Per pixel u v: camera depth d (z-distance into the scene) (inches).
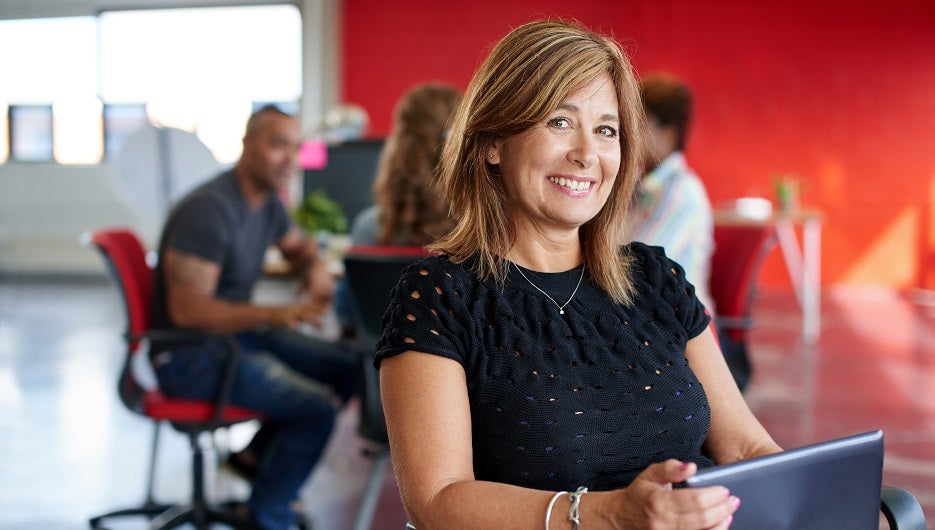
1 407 184.2
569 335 51.9
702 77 383.2
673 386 52.6
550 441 49.3
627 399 51.3
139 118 406.6
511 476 49.7
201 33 401.7
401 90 399.5
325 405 108.3
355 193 151.9
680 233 109.4
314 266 124.9
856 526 45.8
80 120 408.2
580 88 52.6
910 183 372.2
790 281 384.2
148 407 105.7
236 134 235.9
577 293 53.8
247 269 114.9
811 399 191.5
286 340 120.9
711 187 386.6
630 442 51.0
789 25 375.6
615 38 57.1
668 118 110.4
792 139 379.2
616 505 41.4
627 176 55.4
